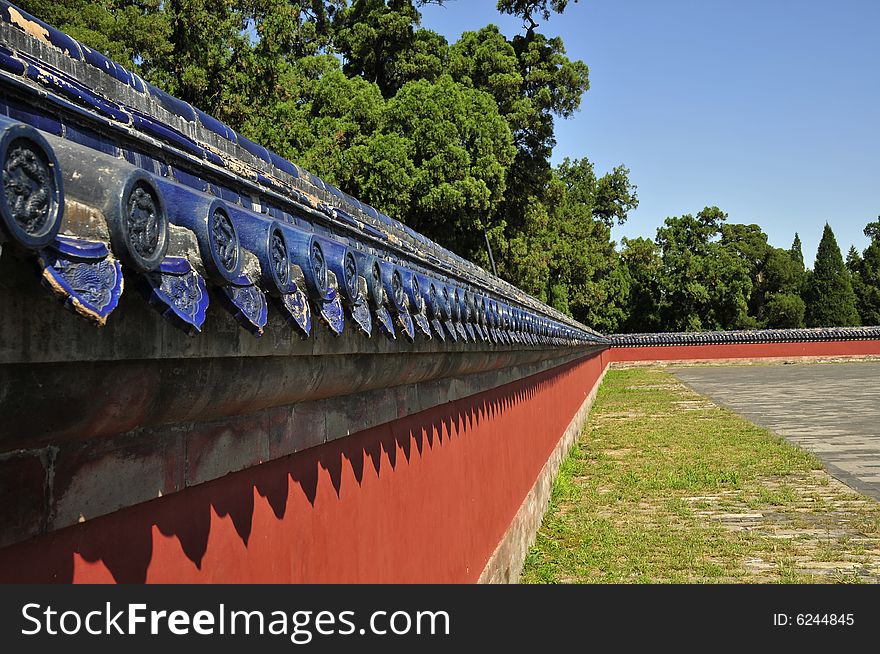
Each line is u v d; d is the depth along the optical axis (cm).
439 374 490
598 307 5766
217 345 204
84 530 180
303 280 229
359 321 283
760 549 1039
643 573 930
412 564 446
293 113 2386
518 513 900
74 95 167
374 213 430
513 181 3503
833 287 6950
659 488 1450
